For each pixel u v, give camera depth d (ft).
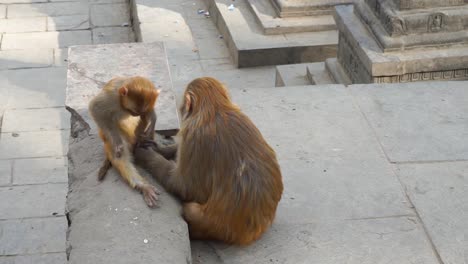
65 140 32.19
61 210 27.71
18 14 44.88
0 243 25.98
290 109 20.85
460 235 15.64
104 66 19.53
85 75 19.07
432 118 20.40
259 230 14.66
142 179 15.03
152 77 19.06
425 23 26.53
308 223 15.96
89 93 18.30
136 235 13.82
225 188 14.01
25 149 31.53
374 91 21.90
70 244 13.69
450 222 16.05
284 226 15.83
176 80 35.45
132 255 13.30
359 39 27.89
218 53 38.47
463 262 14.84
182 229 14.07
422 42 26.61
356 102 21.25
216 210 14.25
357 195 16.97
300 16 38.29
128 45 20.71
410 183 17.43
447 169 17.99
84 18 44.83
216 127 13.99
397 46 26.55
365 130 19.75
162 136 17.28
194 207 14.64
